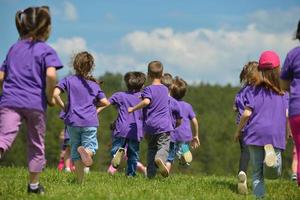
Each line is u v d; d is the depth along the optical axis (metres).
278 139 14.23
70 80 16.84
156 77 19.17
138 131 20.08
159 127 18.67
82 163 16.44
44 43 12.77
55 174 19.25
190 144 23.25
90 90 16.89
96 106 17.25
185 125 22.78
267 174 14.09
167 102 19.06
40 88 12.53
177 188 15.88
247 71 16.94
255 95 14.48
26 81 12.45
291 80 13.08
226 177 22.02
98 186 15.37
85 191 13.88
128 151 20.20
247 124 14.63
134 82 20.45
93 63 17.08
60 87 16.67
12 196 12.95
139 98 20.45
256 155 14.43
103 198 12.81
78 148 15.55
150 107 18.88
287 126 15.77
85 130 16.58
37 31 12.70
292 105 12.58
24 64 12.52
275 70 14.52
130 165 20.11
